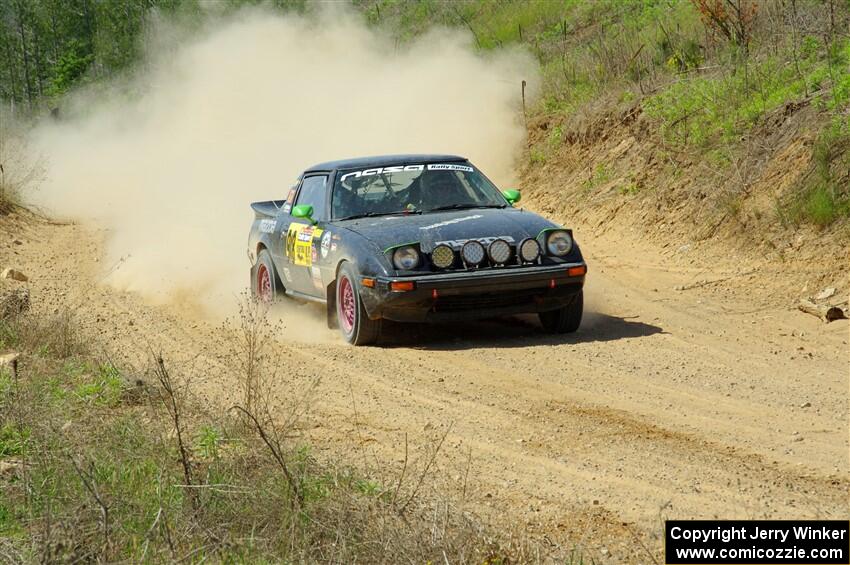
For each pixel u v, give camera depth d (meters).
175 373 32.72
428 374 31.78
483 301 34.97
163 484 21.17
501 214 37.34
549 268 35.06
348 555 18.11
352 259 35.88
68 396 29.27
